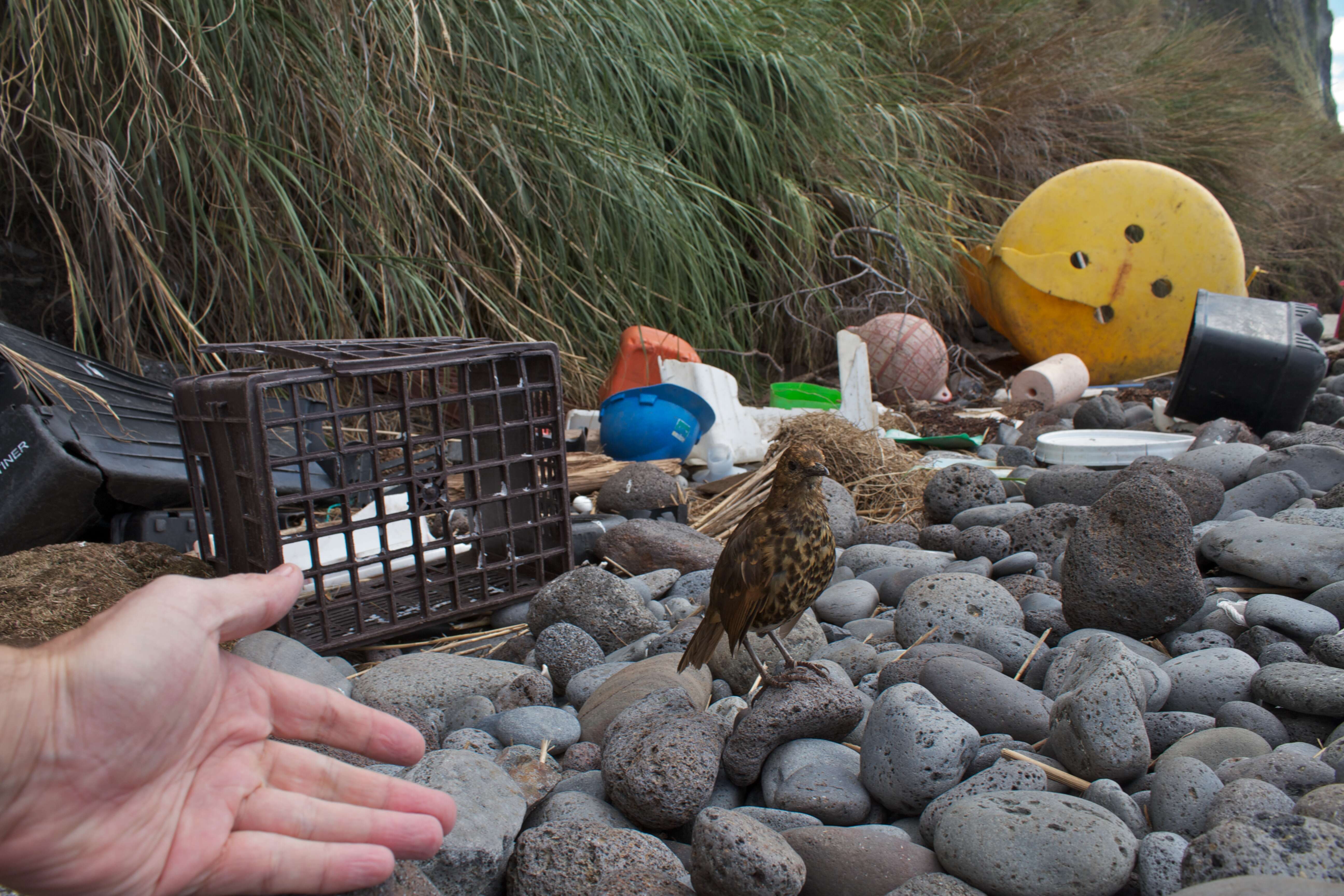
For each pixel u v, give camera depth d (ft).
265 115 17.49
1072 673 8.01
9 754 3.92
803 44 27.48
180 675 4.32
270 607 4.75
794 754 7.32
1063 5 40.55
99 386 12.74
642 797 6.50
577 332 21.40
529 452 11.28
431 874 5.74
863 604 11.19
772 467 16.44
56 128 15.53
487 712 8.59
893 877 5.82
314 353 10.07
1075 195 28.07
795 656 9.32
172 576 4.53
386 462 15.51
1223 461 14.71
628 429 16.58
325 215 18.24
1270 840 5.07
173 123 16.14
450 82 19.98
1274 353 18.74
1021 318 29.30
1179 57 43.32
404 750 5.31
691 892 5.76
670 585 12.06
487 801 6.33
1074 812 5.80
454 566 10.69
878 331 25.14
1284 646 8.50
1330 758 6.51
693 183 23.15
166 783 4.43
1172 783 6.29
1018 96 35.17
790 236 26.22
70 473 10.62
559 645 9.66
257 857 4.52
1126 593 9.34
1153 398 24.85
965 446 20.62
